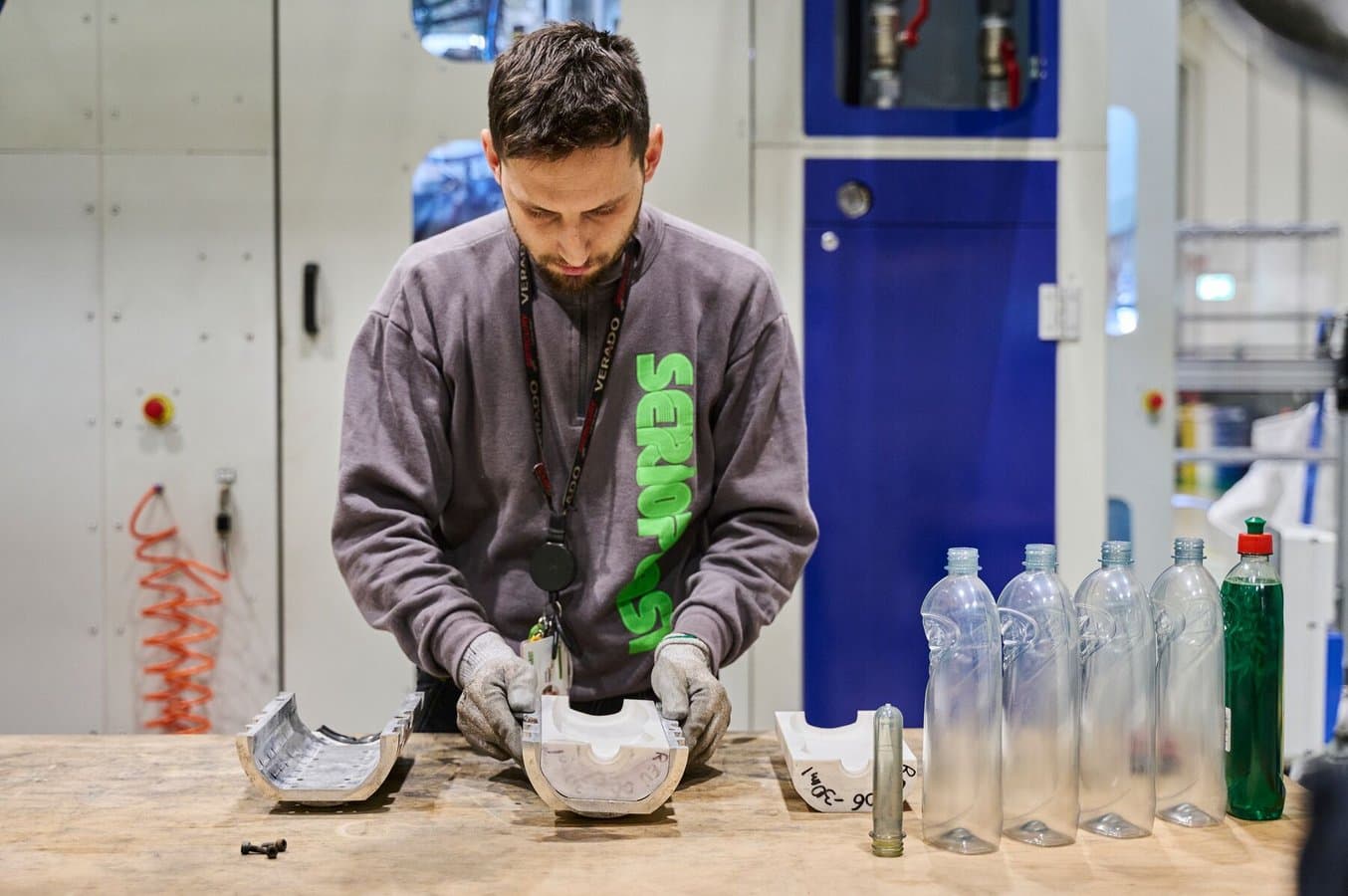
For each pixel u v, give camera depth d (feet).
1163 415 8.23
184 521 7.47
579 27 4.03
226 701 7.53
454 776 4.08
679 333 4.58
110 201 7.36
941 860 3.33
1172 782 3.64
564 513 4.61
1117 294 8.36
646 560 4.61
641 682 4.73
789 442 4.71
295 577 7.52
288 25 7.33
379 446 4.49
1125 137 8.23
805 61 7.50
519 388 4.56
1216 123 16.98
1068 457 7.70
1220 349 13.51
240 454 7.47
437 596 4.27
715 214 7.54
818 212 7.57
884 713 3.39
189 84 7.34
